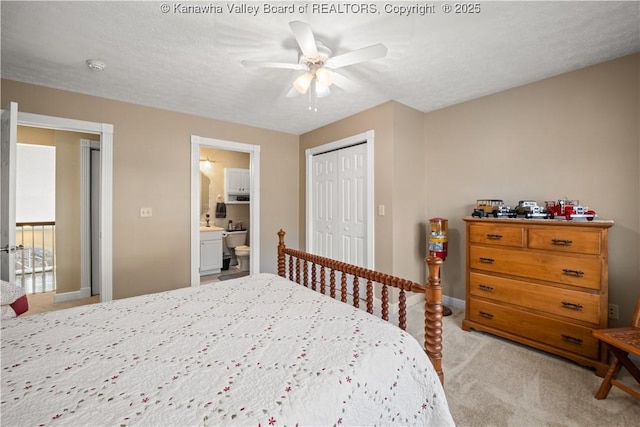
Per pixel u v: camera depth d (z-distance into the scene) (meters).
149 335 1.33
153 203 3.29
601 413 1.65
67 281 3.64
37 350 1.19
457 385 1.91
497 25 1.83
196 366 1.07
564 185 2.52
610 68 2.29
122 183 3.11
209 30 1.87
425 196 3.55
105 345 1.23
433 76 2.56
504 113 2.88
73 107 2.85
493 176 2.96
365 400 1.00
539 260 2.28
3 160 2.28
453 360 2.21
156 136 3.31
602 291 2.00
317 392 0.93
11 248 2.14
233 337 1.30
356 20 1.75
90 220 3.80
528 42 2.04
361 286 3.53
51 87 2.74
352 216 3.67
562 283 2.17
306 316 1.54
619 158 2.26
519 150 2.78
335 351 1.17
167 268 3.39
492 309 2.55
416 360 1.23
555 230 2.20
